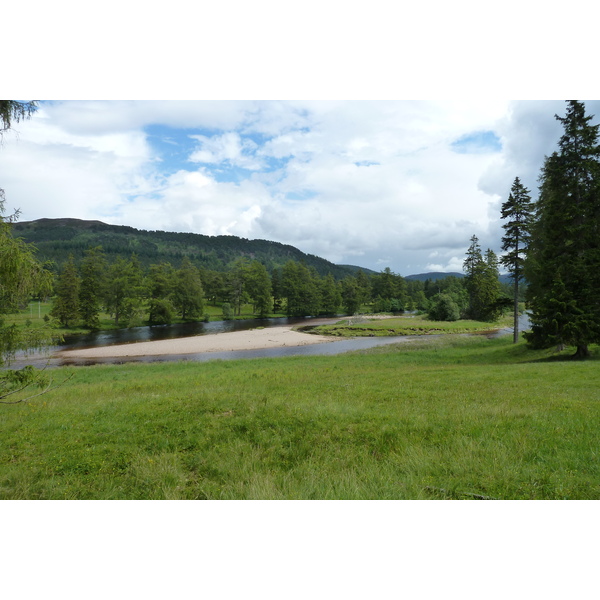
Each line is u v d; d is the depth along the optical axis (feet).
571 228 70.38
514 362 77.00
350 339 160.15
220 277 342.23
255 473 18.72
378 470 18.76
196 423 28.89
